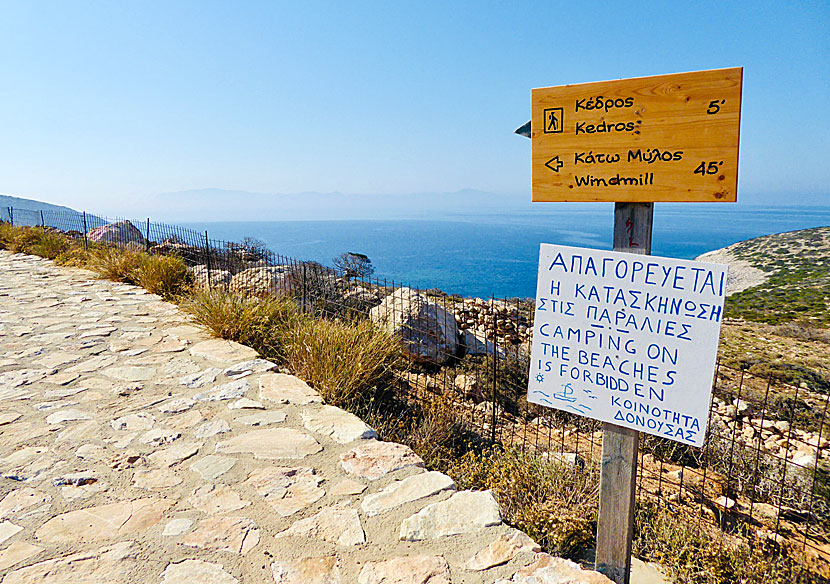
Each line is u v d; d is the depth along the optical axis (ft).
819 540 11.66
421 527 8.47
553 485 12.03
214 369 16.65
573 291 7.61
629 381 7.20
